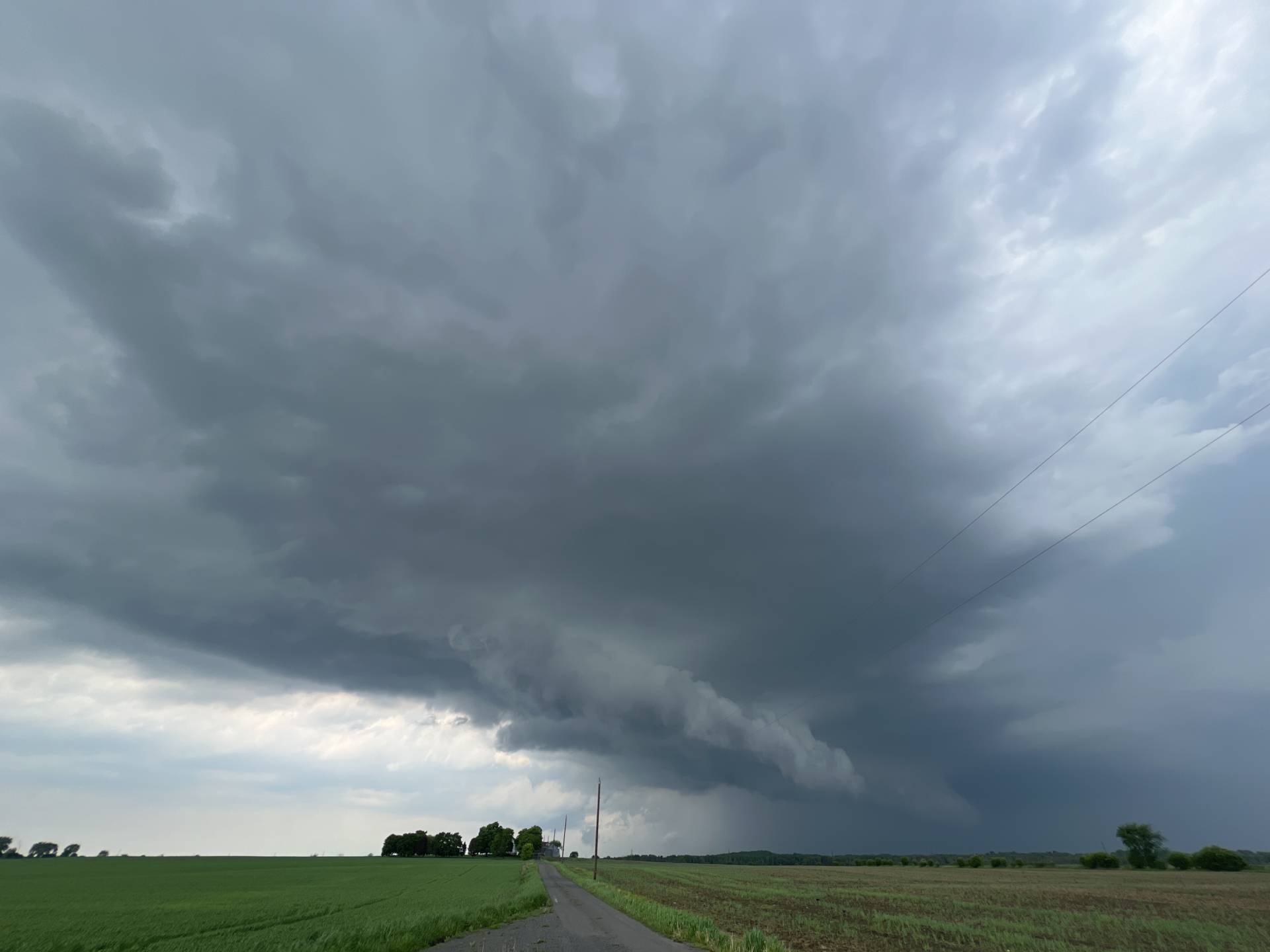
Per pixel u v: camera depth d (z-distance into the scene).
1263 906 51.00
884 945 30.36
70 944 32.69
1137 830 144.62
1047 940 32.19
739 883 84.81
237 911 47.31
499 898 53.66
